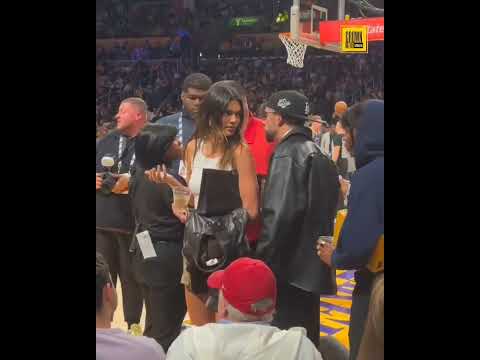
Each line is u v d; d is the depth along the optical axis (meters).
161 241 2.66
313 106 4.32
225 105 2.48
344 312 2.88
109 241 2.81
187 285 2.49
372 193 1.74
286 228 2.34
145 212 2.66
